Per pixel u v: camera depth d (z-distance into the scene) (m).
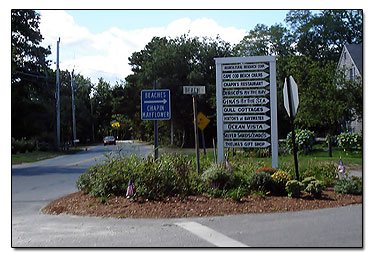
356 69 33.81
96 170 10.65
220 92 12.64
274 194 9.66
